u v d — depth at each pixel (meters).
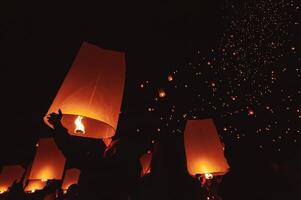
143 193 2.12
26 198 3.24
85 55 1.90
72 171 4.13
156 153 2.32
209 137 3.30
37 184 3.92
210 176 3.23
